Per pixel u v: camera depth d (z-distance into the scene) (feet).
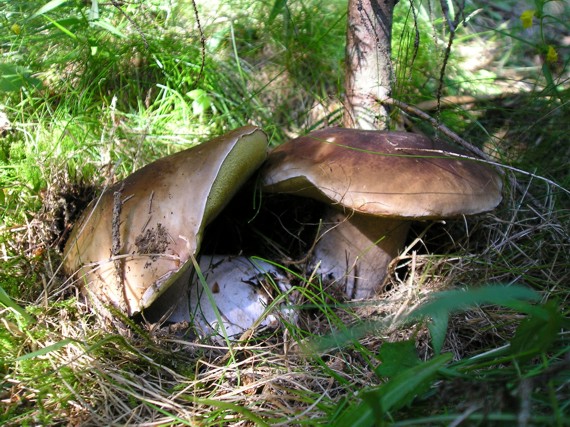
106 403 0.97
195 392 1.03
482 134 1.93
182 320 1.20
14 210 1.41
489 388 0.82
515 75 2.33
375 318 1.19
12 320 1.11
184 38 2.01
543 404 0.83
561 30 2.59
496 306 1.26
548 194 1.56
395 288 1.34
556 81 2.19
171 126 1.84
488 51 2.45
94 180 1.47
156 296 1.07
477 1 2.75
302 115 2.00
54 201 1.37
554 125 1.86
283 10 2.13
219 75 1.99
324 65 2.06
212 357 1.14
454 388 0.80
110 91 1.90
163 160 1.18
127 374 1.03
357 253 1.31
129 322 1.06
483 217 1.47
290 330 1.09
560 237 1.46
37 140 1.60
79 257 1.17
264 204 1.47
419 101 1.95
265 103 2.01
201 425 0.92
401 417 0.85
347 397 0.89
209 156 1.10
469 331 1.20
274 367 1.08
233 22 2.13
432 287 1.32
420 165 1.14
